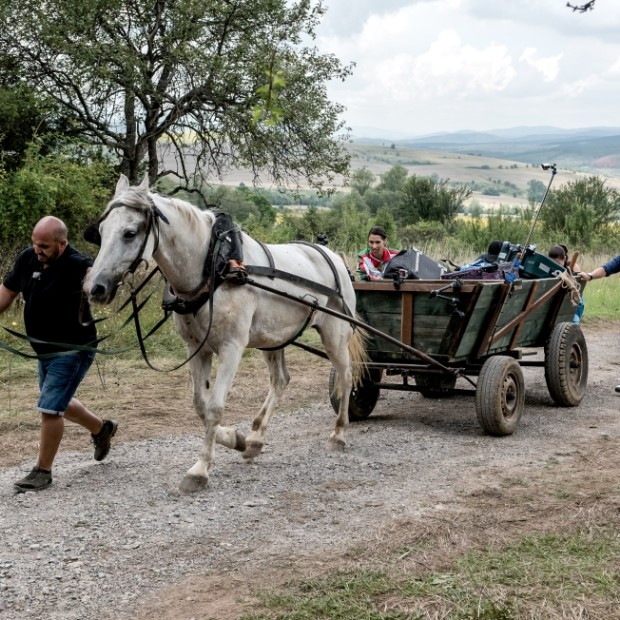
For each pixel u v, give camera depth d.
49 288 5.61
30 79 17.50
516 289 7.71
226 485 5.92
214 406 5.83
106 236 5.16
